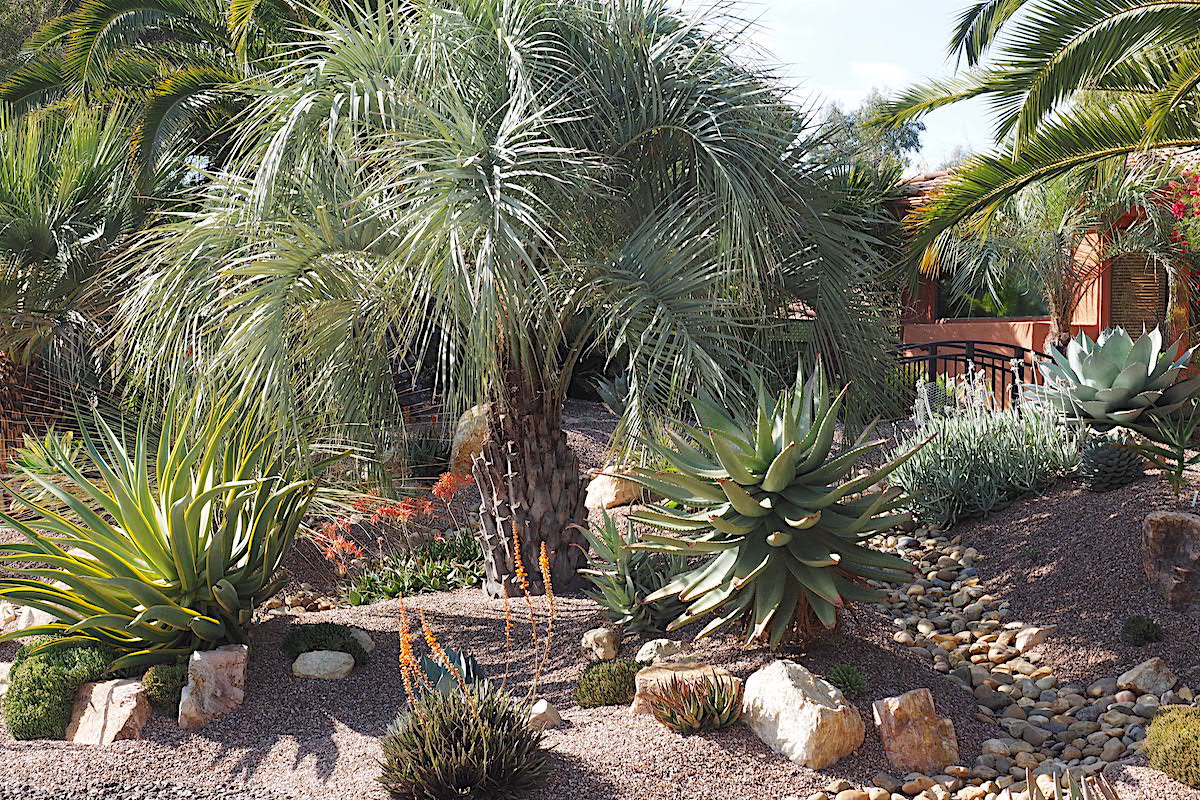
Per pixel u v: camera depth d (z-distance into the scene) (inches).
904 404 388.5
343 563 292.8
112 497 245.0
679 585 202.1
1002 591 248.5
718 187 233.9
